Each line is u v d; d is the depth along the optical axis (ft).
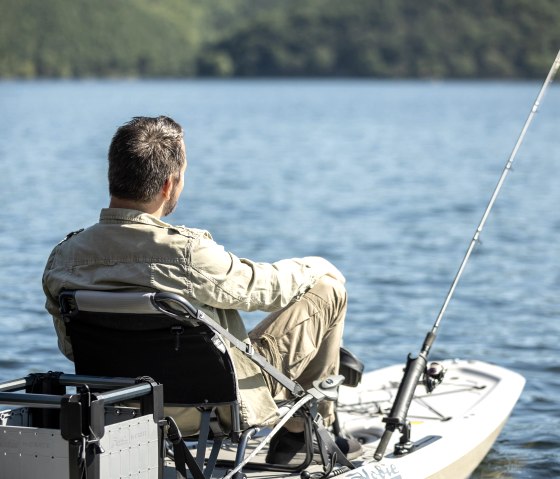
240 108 275.59
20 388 12.89
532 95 424.05
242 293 13.01
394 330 32.30
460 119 220.84
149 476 12.16
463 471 17.79
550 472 20.29
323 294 14.56
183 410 13.82
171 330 12.66
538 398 25.41
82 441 11.19
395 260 45.37
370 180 87.66
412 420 18.84
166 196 13.21
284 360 14.44
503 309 35.55
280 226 56.39
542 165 105.29
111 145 13.16
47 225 54.39
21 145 127.24
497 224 58.49
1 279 38.73
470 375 22.20
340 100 350.84
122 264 12.88
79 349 13.43
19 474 12.01
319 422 14.55
